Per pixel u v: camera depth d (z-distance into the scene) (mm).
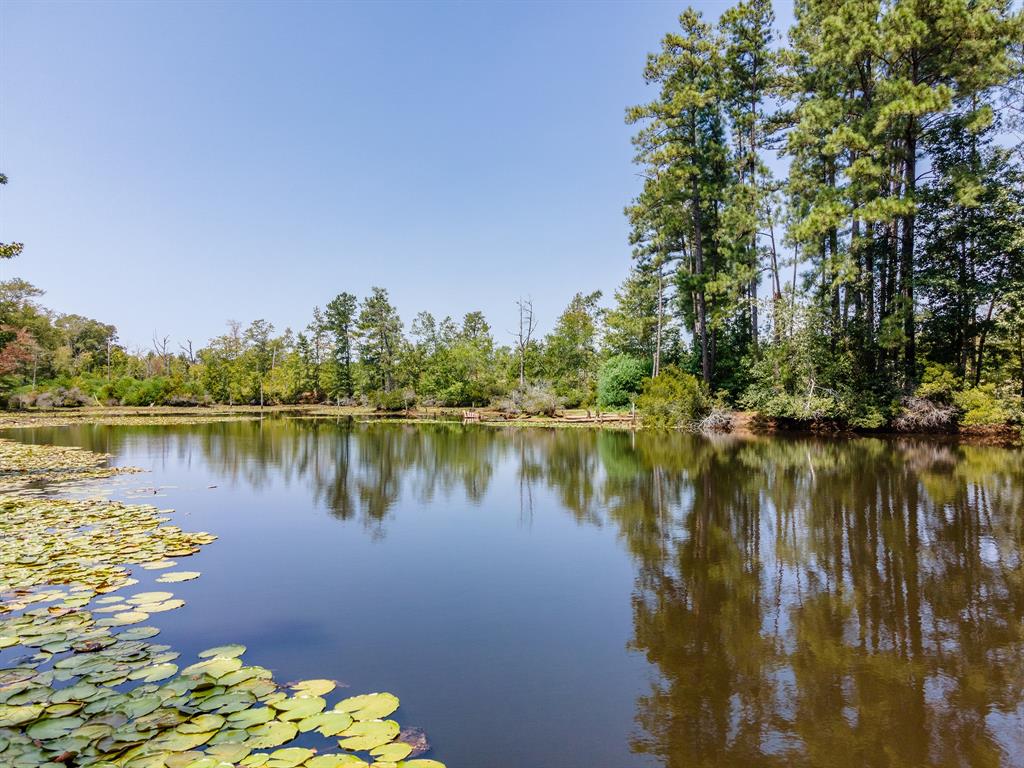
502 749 3229
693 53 26141
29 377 55375
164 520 8977
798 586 5957
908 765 3098
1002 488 10750
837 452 16250
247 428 29828
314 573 6465
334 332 61500
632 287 37344
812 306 21422
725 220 25125
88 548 7160
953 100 19234
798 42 24109
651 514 9297
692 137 27031
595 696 3848
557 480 12734
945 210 19719
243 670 4059
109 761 2916
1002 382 19828
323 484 12477
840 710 3666
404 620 5133
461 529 8492
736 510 9406
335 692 3828
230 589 5910
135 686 3799
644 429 26859
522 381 43719
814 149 22500
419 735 3314
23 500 10312
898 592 5754
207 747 3062
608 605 5508
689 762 3129
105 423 33281
